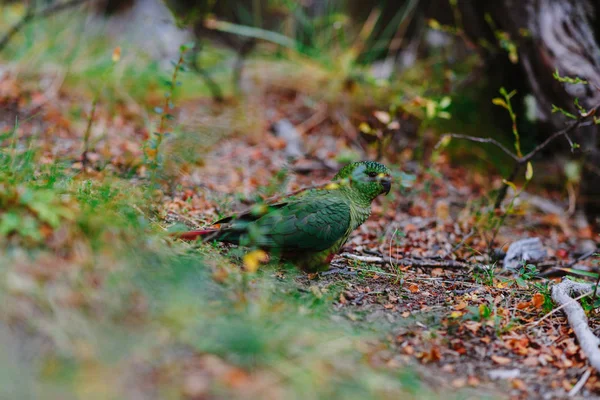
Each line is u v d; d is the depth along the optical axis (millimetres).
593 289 8672
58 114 14180
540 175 14836
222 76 17641
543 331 7945
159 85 16188
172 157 12125
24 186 7094
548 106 13320
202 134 14250
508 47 13555
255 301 7094
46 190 7258
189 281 6906
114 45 17750
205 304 6691
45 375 5160
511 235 12133
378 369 6500
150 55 17750
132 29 18359
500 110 15977
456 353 7297
